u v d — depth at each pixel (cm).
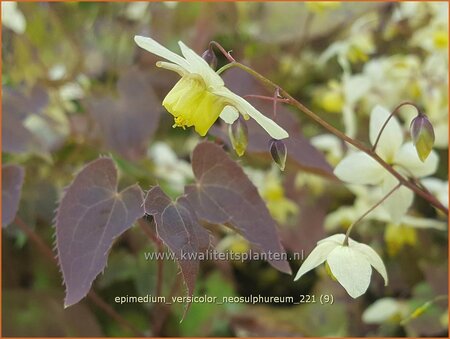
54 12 20
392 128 13
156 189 10
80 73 20
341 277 11
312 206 19
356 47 21
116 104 18
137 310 18
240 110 10
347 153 20
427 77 21
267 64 21
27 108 17
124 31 22
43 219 18
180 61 10
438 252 19
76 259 11
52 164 17
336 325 17
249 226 11
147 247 17
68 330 16
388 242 18
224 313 17
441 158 21
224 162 12
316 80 24
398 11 22
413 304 17
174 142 23
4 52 19
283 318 17
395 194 13
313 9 19
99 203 11
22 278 18
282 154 11
